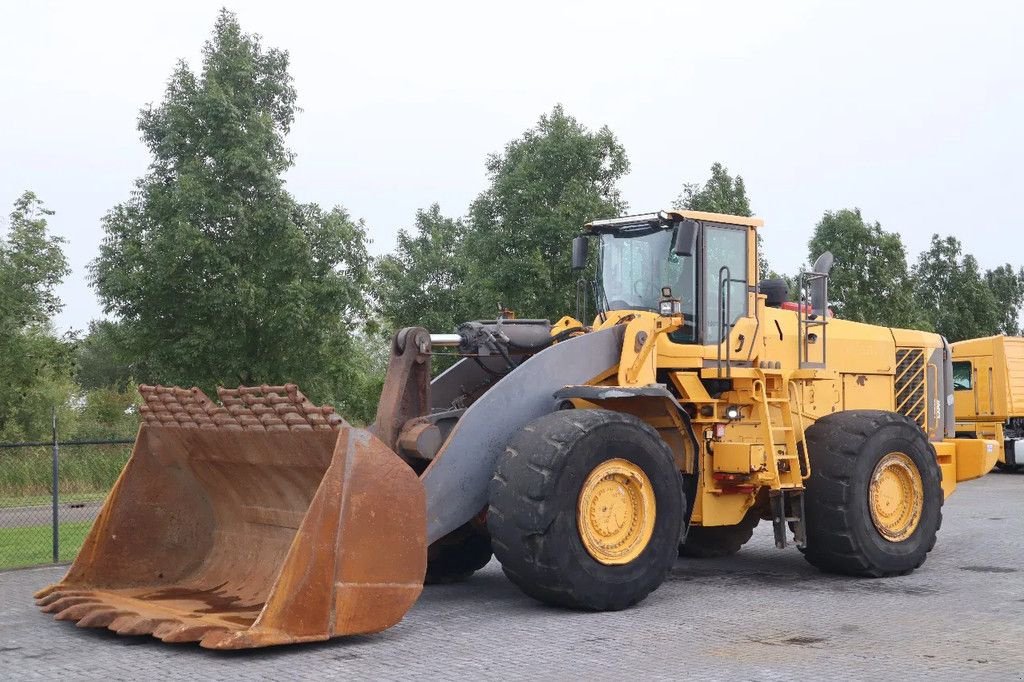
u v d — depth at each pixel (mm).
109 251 16359
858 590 9094
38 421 24141
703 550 11164
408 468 7180
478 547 9789
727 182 20812
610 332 8891
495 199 17531
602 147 17688
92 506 16688
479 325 9133
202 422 7977
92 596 7926
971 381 25109
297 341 16453
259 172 16109
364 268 17203
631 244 9781
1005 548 11859
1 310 20234
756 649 6742
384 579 6992
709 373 9312
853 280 25281
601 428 8023
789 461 9531
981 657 6477
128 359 16406
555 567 7766
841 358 10805
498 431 8219
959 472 11711
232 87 16906
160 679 6082
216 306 15641
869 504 9719
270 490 8078
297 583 6711
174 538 8539
